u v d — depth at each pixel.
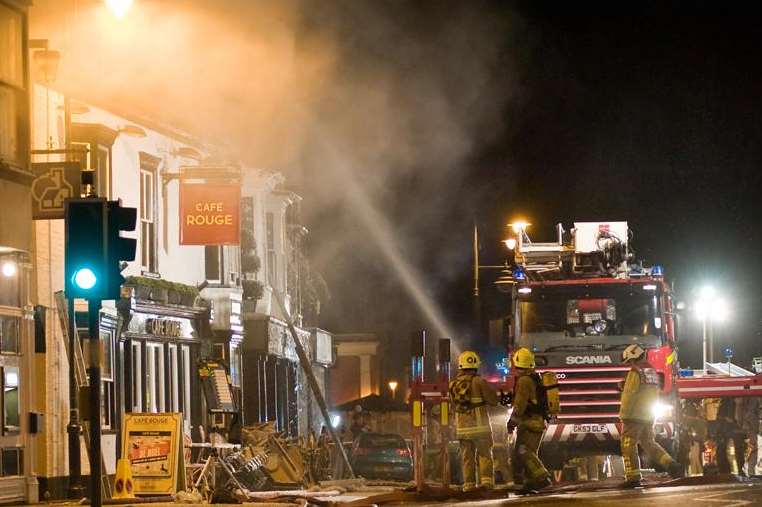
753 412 33.62
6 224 23.02
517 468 25.88
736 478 26.27
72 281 17.38
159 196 36.16
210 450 29.31
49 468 27.47
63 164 25.42
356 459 43.94
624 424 25.41
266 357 46.41
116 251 17.58
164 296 35.19
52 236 28.28
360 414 49.69
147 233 35.56
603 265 30.88
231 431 32.12
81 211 17.50
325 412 45.84
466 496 24.06
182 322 36.91
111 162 32.66
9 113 23.47
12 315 26.58
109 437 30.84
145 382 34.34
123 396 32.50
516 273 31.08
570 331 30.55
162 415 25.52
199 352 38.31
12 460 26.19
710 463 33.41
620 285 30.62
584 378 30.08
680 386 31.70
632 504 20.30
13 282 26.78
